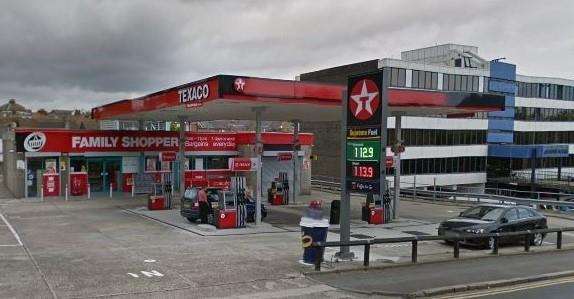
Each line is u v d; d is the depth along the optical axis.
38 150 32.44
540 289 11.76
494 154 69.62
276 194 31.62
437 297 10.82
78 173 33.75
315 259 12.87
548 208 37.25
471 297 10.85
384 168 13.11
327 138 60.00
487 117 69.94
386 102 13.09
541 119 77.31
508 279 12.33
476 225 17.94
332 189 45.56
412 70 60.12
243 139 38.59
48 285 10.58
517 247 18.78
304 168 40.16
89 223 21.86
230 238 18.64
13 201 30.56
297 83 20.28
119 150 35.28
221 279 11.55
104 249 15.42
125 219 23.44
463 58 68.19
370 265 13.26
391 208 25.75
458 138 67.00
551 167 78.00
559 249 17.97
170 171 36.75
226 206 21.11
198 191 22.19
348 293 10.75
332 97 21.14
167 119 36.53
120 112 30.45
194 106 22.53
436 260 14.44
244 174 38.28
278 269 12.73
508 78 71.38
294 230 21.20
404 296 10.68
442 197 45.16
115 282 11.00
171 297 9.95
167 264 13.15
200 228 20.80
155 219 23.55
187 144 37.34
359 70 60.81
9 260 13.28
